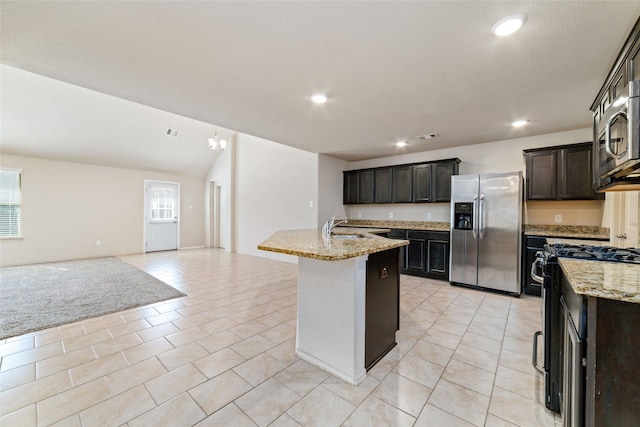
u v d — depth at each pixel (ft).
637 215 8.13
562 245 6.81
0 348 7.25
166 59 6.51
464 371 6.33
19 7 4.76
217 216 27.35
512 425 4.72
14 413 4.91
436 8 4.78
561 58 6.32
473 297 11.60
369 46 5.95
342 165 19.16
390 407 5.16
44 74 7.23
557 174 11.64
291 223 19.07
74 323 8.87
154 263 18.86
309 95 8.50
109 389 5.61
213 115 10.31
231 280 14.34
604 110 6.20
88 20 5.14
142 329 8.47
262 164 21.21
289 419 4.84
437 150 15.92
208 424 4.72
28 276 14.98
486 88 7.95
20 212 18.17
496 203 12.15
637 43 4.86
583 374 3.25
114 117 17.93
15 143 17.17
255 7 4.80
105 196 21.75
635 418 3.00
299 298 6.98
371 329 6.51
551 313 5.00
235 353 7.07
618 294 2.91
